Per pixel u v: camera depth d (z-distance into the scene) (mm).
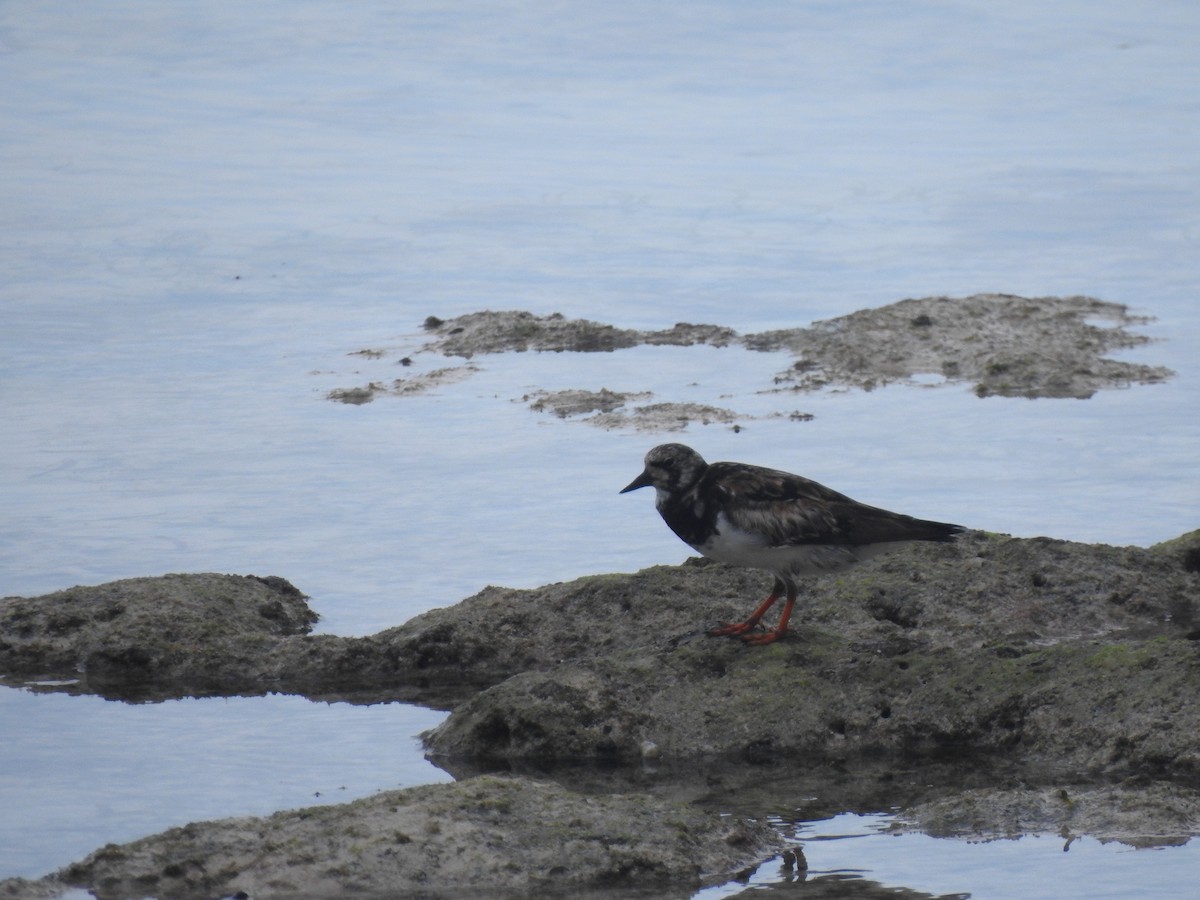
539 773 11367
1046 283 26719
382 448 19250
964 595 13773
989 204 32375
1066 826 10164
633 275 27734
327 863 9516
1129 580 14031
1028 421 19953
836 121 40844
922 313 23969
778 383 21781
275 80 45406
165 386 21797
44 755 11641
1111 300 25594
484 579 15281
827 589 13836
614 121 40969
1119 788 10523
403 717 12484
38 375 22234
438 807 9984
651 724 11820
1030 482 17609
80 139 38344
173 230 30641
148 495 17609
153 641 13594
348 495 17625
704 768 11445
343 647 13477
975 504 16891
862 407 20672
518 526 16672
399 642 13500
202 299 26344
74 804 10750
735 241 29922
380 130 39875
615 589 13938
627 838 9766
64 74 45469
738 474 12477
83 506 17250
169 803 10758
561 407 20797
